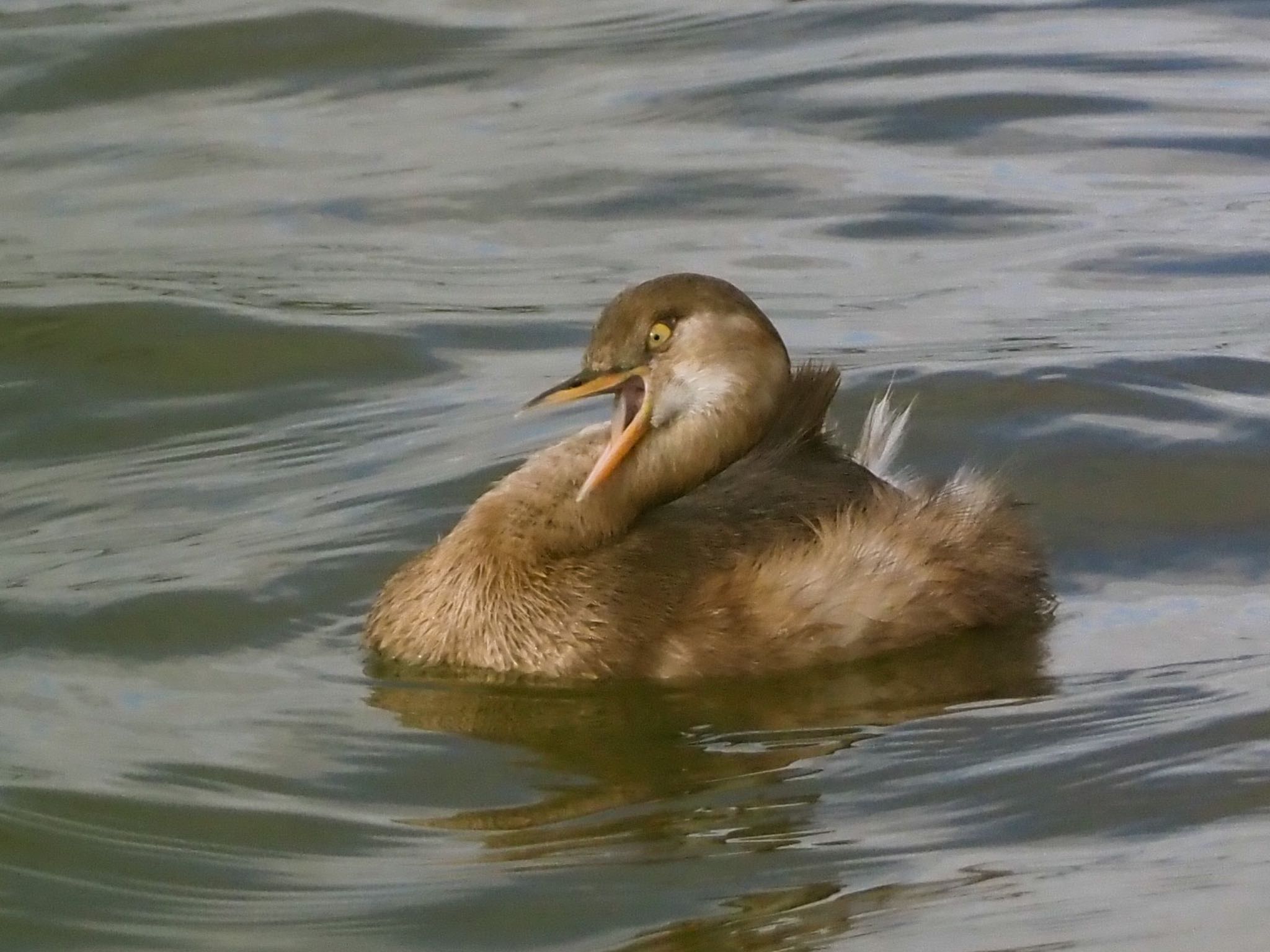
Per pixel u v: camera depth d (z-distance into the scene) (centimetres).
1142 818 917
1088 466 1323
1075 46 2233
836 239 1778
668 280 1155
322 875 891
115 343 1591
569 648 1099
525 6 2403
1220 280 1661
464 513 1244
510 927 841
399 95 2170
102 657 1120
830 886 863
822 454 1214
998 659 1108
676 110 2091
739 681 1093
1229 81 2122
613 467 1135
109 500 1342
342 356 1568
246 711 1056
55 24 2317
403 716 1053
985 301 1627
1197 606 1161
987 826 917
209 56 2252
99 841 921
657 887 869
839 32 2305
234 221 1859
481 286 1700
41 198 1936
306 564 1228
